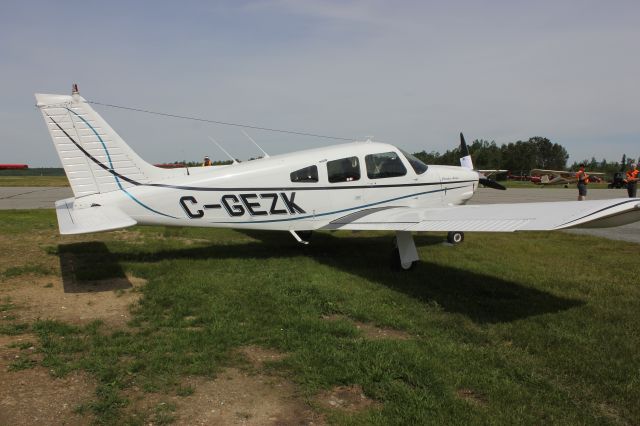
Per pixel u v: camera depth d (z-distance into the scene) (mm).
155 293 5309
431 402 2984
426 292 5531
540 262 7352
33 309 4797
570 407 2994
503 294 5504
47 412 2832
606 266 7062
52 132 6449
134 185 6758
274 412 2898
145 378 3283
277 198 7148
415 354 3676
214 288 5520
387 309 4863
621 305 5070
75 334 4102
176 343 3867
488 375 3391
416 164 8188
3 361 3512
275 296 5230
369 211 7582
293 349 3812
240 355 3705
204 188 6844
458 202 8641
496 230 4980
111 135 6656
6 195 21047
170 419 2781
